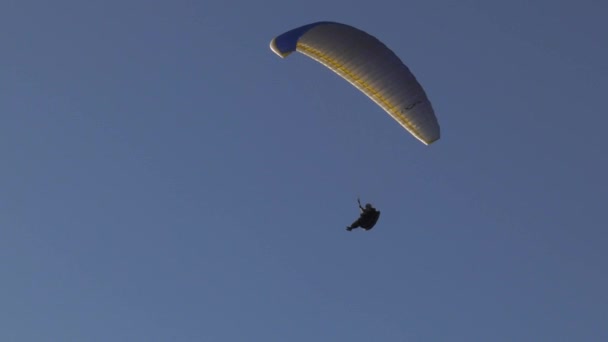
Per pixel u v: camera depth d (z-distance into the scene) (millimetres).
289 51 57406
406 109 60000
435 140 60406
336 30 59531
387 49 60750
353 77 59938
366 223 58281
